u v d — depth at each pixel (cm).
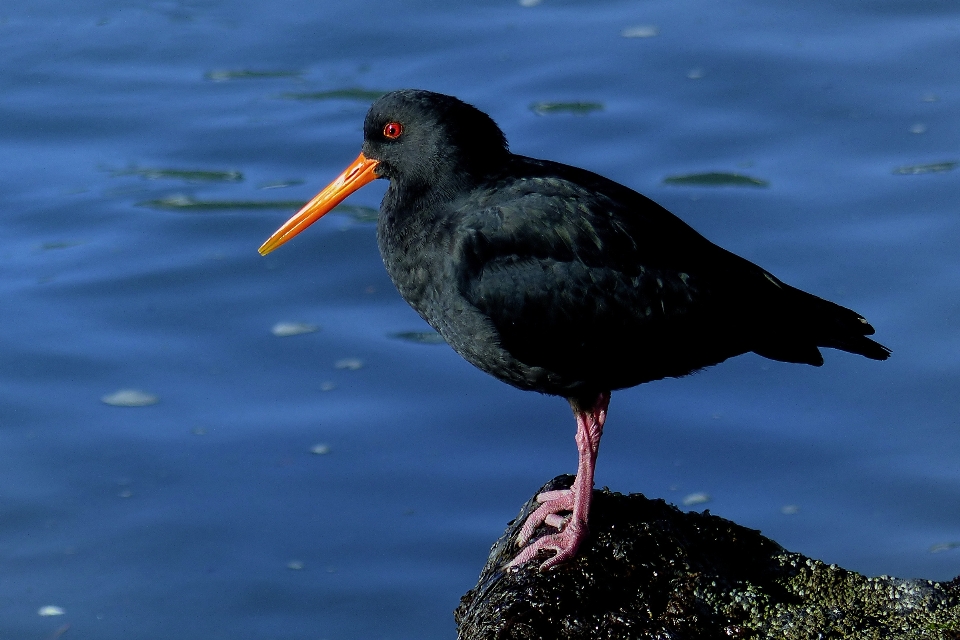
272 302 1641
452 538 1330
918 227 1633
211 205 1783
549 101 1877
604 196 930
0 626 1238
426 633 1234
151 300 1641
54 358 1552
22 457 1427
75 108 1973
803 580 870
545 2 2145
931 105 1819
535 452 1424
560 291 910
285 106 1953
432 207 947
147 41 2123
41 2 2256
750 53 1950
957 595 849
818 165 1742
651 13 2078
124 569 1305
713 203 1684
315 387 1514
